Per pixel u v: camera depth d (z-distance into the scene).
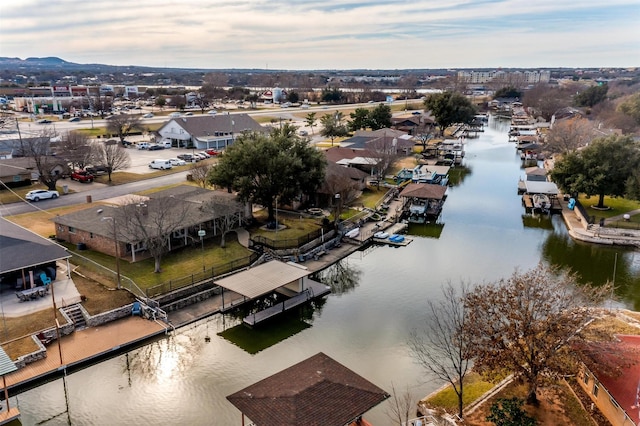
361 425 28.16
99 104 177.38
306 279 50.59
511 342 30.23
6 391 30.55
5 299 42.12
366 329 42.12
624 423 26.02
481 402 30.59
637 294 49.72
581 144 109.00
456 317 41.91
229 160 63.00
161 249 48.97
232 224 60.88
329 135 129.38
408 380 34.56
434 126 154.38
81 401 32.53
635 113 144.38
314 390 27.33
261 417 25.61
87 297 42.97
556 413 28.84
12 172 79.56
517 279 33.38
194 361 37.34
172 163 97.31
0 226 48.88
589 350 28.36
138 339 38.81
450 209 81.38
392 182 92.62
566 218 73.81
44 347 35.91
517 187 95.81
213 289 47.28
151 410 31.67
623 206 79.06
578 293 33.59
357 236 64.56
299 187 62.56
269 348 39.31
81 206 68.56
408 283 51.94
